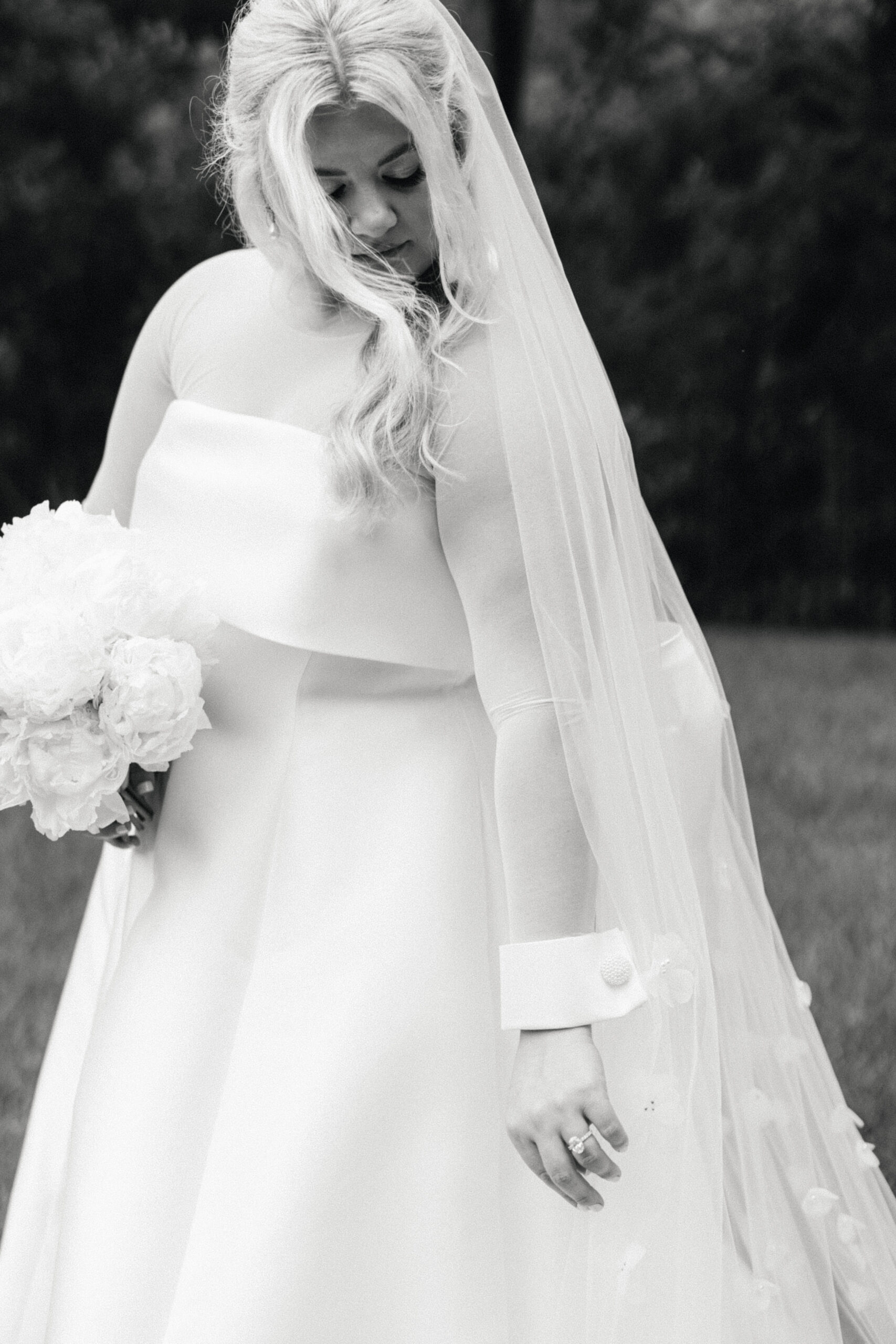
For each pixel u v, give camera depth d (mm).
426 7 1879
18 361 13461
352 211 1874
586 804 1845
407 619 1977
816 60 13453
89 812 1958
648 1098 1873
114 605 1942
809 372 13141
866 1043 3777
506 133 2021
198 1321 1848
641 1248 1851
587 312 13945
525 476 1860
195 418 2084
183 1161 1940
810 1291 2033
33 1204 2162
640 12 14398
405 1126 1913
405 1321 1892
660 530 13344
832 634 12805
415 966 1938
